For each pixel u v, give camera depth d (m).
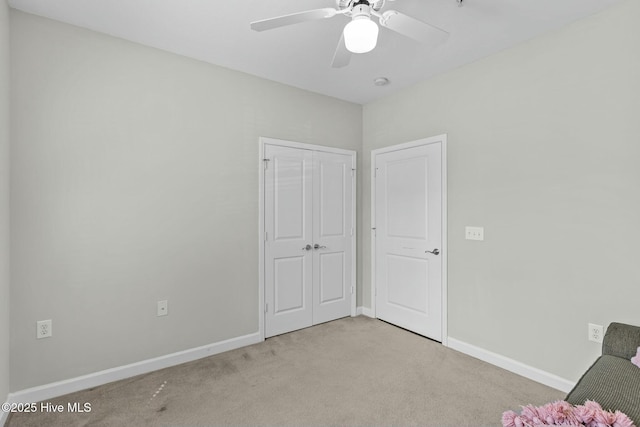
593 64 2.12
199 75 2.76
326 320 3.60
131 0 1.98
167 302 2.60
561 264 2.27
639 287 1.95
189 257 2.71
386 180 3.60
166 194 2.60
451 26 2.26
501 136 2.60
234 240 2.94
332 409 2.02
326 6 2.05
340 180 3.70
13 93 2.04
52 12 2.10
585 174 2.16
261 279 3.09
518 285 2.49
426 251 3.16
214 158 2.84
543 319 2.36
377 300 3.72
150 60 2.54
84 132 2.27
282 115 3.25
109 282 2.36
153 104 2.54
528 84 2.44
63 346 2.20
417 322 3.26
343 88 3.39
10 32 2.04
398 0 1.97
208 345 2.80
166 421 1.91
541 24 2.24
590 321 2.14
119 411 2.00
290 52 2.64
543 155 2.36
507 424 1.19
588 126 2.15
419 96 3.24
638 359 1.56
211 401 2.11
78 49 2.25
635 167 1.96
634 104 1.96
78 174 2.25
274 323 3.21
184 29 2.30
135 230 2.46
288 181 3.29
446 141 2.99
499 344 2.60
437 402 2.09
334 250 3.66
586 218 2.16
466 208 2.83
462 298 2.86
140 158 2.49
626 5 1.99
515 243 2.51
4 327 1.94
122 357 2.41
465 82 2.85
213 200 2.83
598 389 1.42
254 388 2.26
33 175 2.10
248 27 2.28
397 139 3.47
